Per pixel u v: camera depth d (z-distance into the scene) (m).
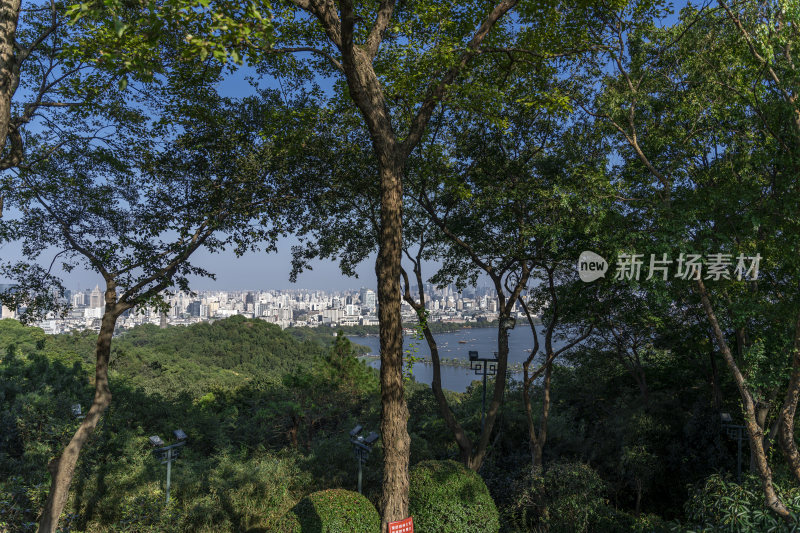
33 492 7.63
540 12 7.25
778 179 6.06
